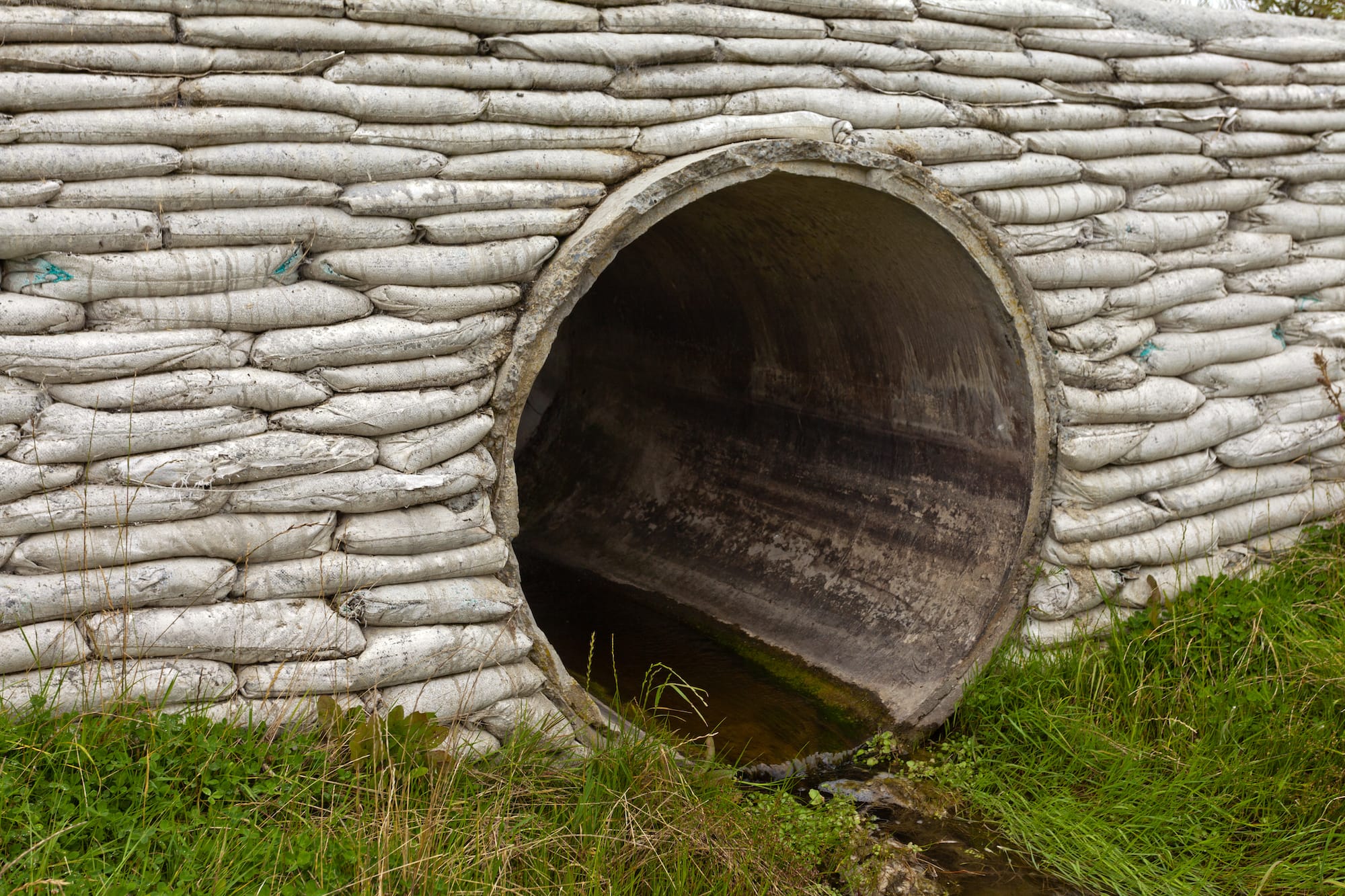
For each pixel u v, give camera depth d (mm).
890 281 4879
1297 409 5215
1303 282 5223
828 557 5758
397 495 3387
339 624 3295
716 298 6352
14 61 2887
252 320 3184
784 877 3414
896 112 4188
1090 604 4695
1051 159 4566
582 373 8219
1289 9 7422
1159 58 4848
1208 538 4969
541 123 3592
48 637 2938
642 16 3682
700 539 6613
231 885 2705
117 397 3027
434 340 3436
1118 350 4727
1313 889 3482
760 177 3846
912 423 5367
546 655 3734
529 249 3570
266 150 3160
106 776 2867
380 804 3076
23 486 2920
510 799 3365
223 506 3186
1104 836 3801
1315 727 3988
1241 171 5070
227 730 3068
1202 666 4480
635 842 3248
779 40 3986
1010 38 4473
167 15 3037
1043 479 4676
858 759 4453
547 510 7801
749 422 6613
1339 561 5039
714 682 5340
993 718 4426
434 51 3381
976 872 3748
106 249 3000
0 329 2898
